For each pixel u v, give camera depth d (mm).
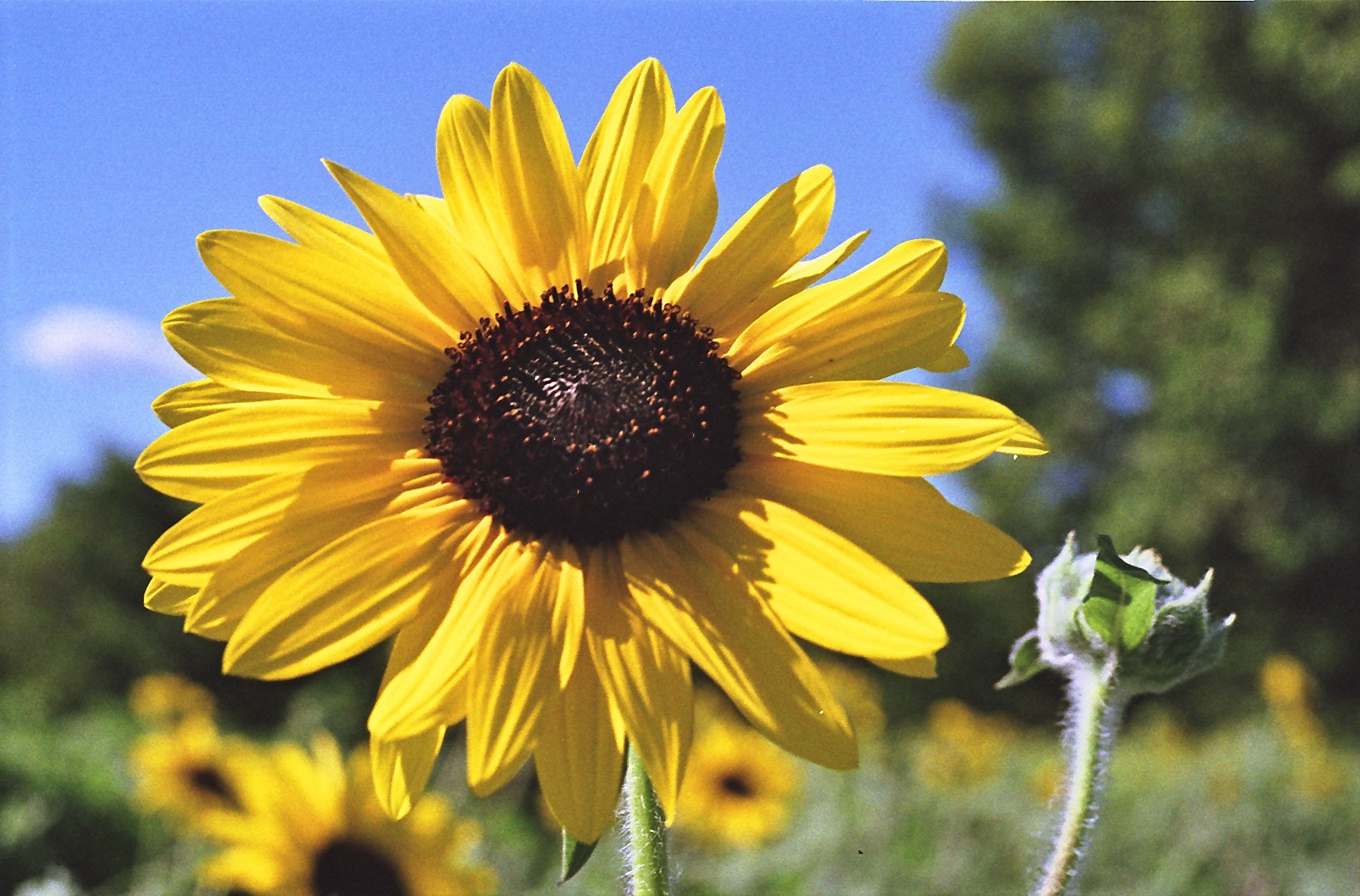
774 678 1846
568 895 7285
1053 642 2271
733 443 2100
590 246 2232
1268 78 25062
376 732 1809
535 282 2232
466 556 2049
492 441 2098
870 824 8312
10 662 22859
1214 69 25641
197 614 1909
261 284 2070
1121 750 14109
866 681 11977
